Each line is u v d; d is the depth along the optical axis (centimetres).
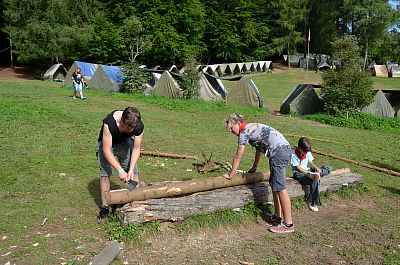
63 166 712
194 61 2205
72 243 443
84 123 1160
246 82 2106
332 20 5297
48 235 456
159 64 4241
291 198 604
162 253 447
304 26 5809
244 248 477
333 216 598
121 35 3675
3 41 4403
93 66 2602
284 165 504
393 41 5406
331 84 1864
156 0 4009
